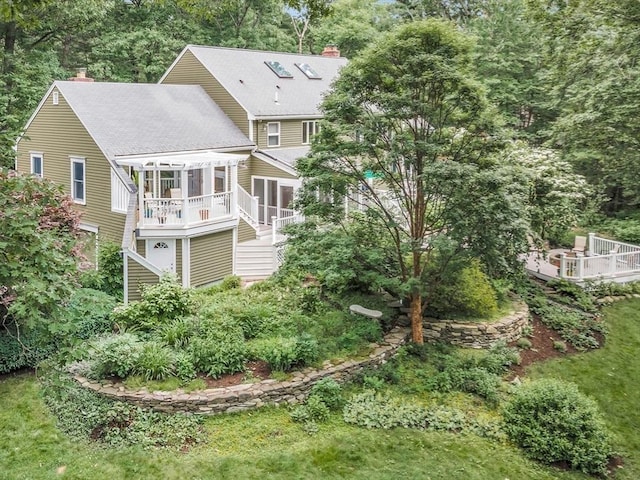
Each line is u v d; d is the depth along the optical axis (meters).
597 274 17.59
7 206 6.89
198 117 22.16
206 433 9.45
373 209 12.72
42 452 8.84
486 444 9.79
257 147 23.05
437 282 12.62
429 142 11.84
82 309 8.41
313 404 10.20
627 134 19.00
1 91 22.81
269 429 9.66
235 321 12.23
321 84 27.52
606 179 22.62
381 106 11.82
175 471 8.50
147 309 12.66
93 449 8.95
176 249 17.88
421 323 12.84
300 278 15.31
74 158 19.42
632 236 21.72
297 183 21.88
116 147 18.33
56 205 8.73
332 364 11.29
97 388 10.18
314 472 8.70
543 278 17.70
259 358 11.28
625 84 17.59
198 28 33.56
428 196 12.02
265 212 23.25
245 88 23.77
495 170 11.56
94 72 29.80
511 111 30.16
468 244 11.64
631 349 14.11
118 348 10.73
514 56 29.09
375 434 9.81
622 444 10.39
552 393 10.26
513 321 13.67
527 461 9.48
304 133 25.23
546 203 16.28
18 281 6.72
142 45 30.27
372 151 11.93
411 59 11.18
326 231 12.79
